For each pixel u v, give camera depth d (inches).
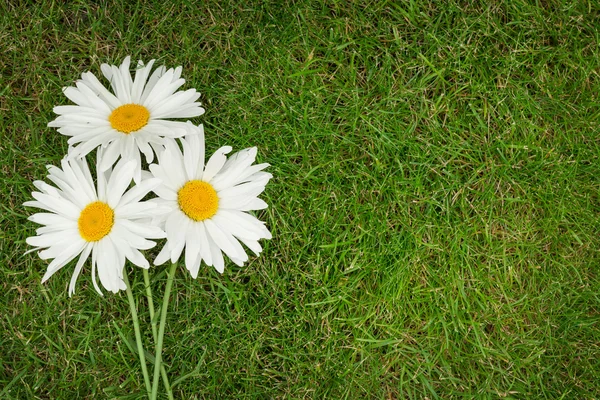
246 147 23.2
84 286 22.8
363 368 23.2
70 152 20.4
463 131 23.7
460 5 23.8
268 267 23.1
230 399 23.0
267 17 23.5
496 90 23.7
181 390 22.8
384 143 23.4
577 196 23.6
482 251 23.6
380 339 23.2
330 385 23.0
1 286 22.8
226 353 23.0
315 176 23.3
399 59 23.6
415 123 23.5
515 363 23.2
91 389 22.7
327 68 23.7
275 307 23.1
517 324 23.4
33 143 22.9
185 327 23.0
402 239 23.4
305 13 23.5
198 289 22.9
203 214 20.5
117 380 22.7
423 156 23.4
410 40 23.8
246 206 20.8
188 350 22.9
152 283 22.2
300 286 23.1
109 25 23.4
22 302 22.8
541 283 23.5
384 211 23.3
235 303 22.9
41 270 22.9
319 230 23.2
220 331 23.0
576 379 23.2
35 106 23.2
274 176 23.2
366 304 23.1
